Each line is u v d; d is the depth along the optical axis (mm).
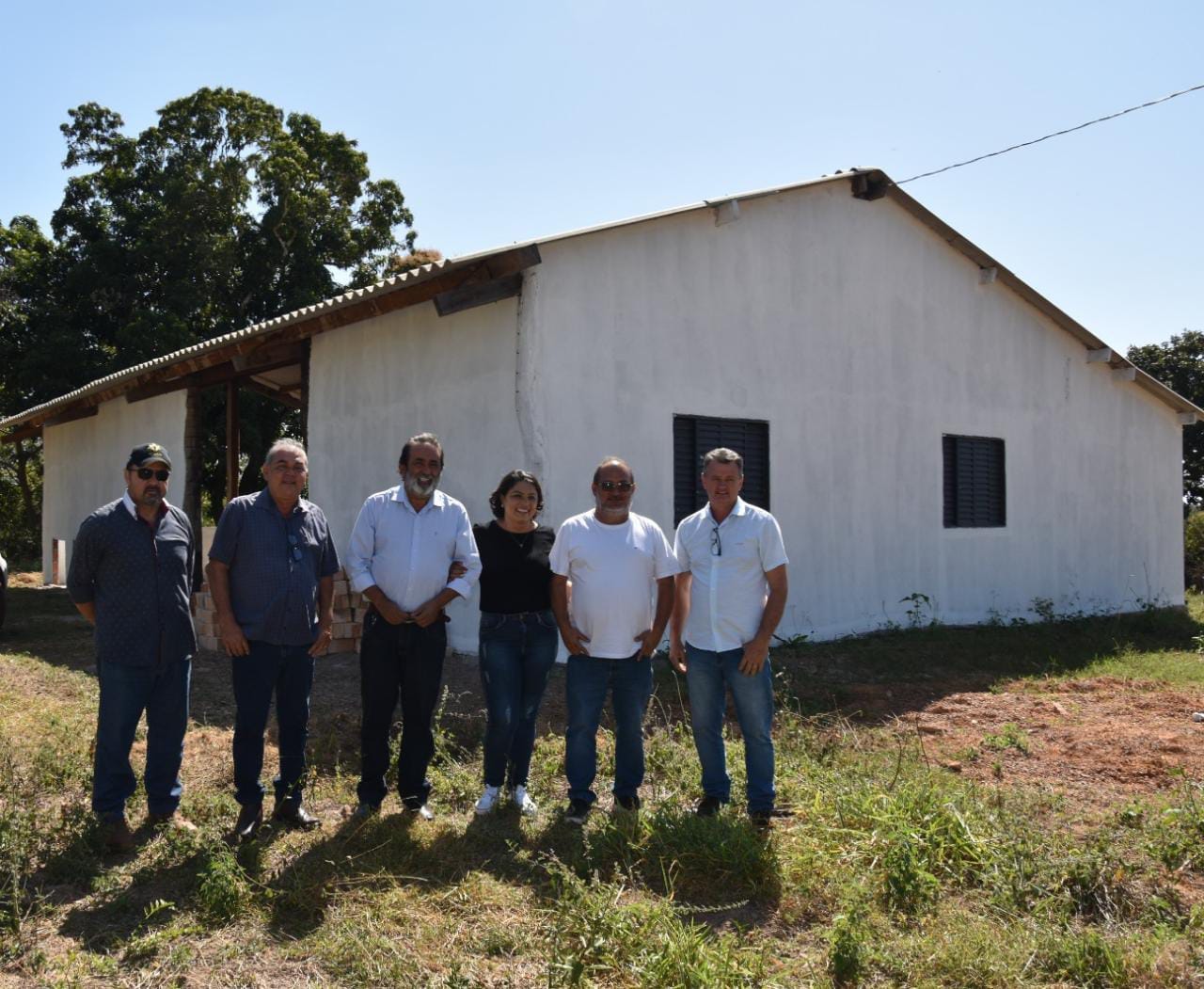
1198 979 3441
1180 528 16453
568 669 5070
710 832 4422
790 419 10742
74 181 22984
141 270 22234
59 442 17312
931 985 3395
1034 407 13953
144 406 14125
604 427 8992
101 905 3912
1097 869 4168
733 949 3604
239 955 3555
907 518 12047
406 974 3420
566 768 5020
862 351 11594
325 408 10883
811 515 10914
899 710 7879
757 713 4852
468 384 9086
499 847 4586
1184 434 30328
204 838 4379
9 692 7477
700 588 4980
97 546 4531
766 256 10539
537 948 3619
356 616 9359
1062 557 14273
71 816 4570
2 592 10531
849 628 11258
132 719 4582
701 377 9859
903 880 4078
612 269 9109
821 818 4801
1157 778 5941
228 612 4598
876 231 11820
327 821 4891
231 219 22812
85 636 10648
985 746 6625
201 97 22984
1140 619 13812
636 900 4016
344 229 24375
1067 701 8336
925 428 12359
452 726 6613
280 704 4785
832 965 3520
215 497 23078
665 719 7016
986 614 13039
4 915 3676
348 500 10508
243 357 11086
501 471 8719
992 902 4016
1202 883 4312
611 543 4945
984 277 13117
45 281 22438
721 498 4938
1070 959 3527
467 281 8359
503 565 5027
